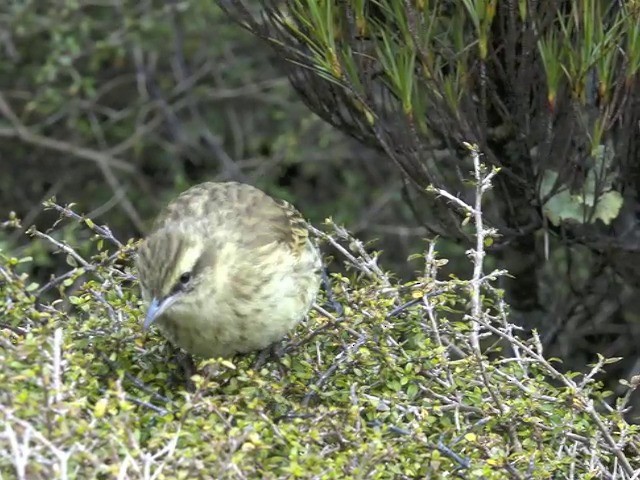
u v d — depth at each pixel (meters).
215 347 9.52
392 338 9.77
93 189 17.95
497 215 12.72
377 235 17.78
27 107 16.92
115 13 17.95
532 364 10.04
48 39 18.08
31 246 15.38
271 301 9.52
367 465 7.77
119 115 17.44
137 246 10.17
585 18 10.45
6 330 8.91
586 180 11.55
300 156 17.45
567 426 9.05
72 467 7.05
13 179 18.14
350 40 10.87
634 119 11.00
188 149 18.14
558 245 13.94
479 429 8.93
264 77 18.67
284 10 11.31
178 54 17.88
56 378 7.64
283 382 9.07
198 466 7.24
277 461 7.85
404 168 11.17
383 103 11.41
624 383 9.32
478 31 10.53
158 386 9.23
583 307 13.81
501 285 13.28
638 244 11.83
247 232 9.62
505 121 11.16
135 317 9.44
